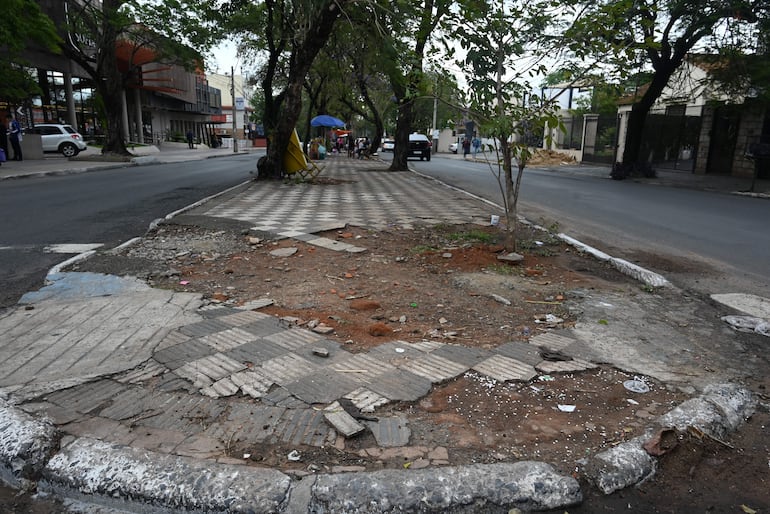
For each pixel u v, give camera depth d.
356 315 4.64
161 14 24.23
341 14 14.66
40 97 31.62
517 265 6.59
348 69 26.08
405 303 5.00
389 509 2.31
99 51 25.83
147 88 41.66
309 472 2.49
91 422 2.85
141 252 6.71
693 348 4.14
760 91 18.19
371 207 11.29
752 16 16.52
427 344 4.02
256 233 7.92
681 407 3.14
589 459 2.66
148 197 12.46
